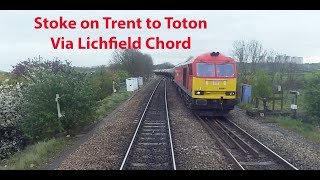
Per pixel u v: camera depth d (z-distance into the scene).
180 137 14.45
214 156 11.40
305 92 18.25
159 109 24.06
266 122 18.52
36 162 10.93
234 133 15.41
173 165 10.09
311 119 18.16
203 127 16.81
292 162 10.79
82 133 15.93
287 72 38.03
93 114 16.83
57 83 14.79
